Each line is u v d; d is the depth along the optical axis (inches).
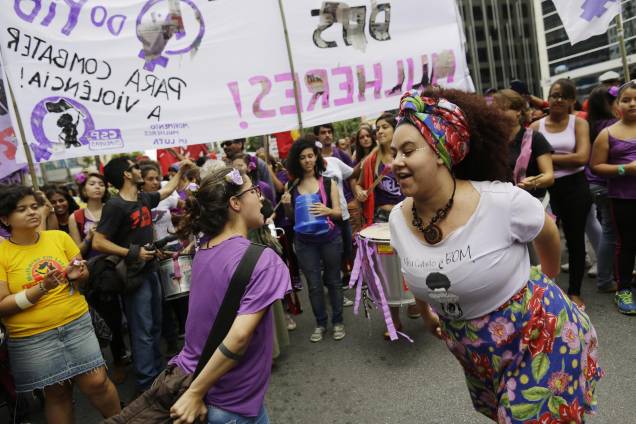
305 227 149.6
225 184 68.7
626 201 133.6
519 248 57.1
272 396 125.9
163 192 148.6
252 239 131.7
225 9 154.1
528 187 125.8
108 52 142.5
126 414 64.2
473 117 56.8
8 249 98.3
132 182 134.6
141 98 147.2
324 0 161.9
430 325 76.2
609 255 150.5
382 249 130.6
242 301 63.4
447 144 54.1
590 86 1210.0
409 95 54.9
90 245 140.5
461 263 55.6
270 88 160.7
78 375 103.7
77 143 139.6
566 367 57.1
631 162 131.1
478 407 70.1
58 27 135.9
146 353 132.6
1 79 142.9
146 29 146.1
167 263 134.0
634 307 135.9
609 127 137.2
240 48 156.8
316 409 116.6
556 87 143.4
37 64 133.7
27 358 97.0
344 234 171.8
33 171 134.6
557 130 147.4
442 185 56.2
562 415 56.6
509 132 58.7
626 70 183.2
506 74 2241.6
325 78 165.2
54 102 136.1
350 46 166.4
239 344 60.8
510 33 2213.3
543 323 56.7
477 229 55.1
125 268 126.7
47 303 97.5
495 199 54.8
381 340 149.7
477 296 56.4
